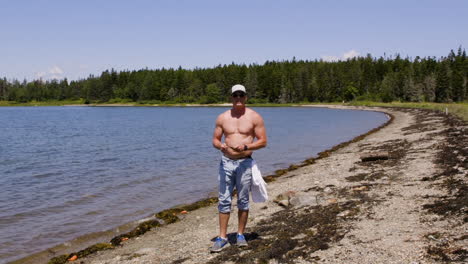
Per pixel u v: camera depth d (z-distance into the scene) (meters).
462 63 144.38
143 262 6.05
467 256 4.43
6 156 23.98
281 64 195.75
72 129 49.22
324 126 47.28
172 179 14.69
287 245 5.66
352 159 16.66
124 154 23.55
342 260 4.91
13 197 12.21
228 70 170.38
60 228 8.74
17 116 92.69
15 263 6.79
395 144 20.58
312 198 8.77
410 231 5.70
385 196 8.30
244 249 5.79
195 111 119.06
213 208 10.01
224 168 5.55
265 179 13.70
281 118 69.00
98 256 6.82
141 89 182.75
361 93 151.50
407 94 135.88
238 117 5.47
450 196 7.45
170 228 8.32
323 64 179.38
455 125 27.45
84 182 14.60
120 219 9.39
